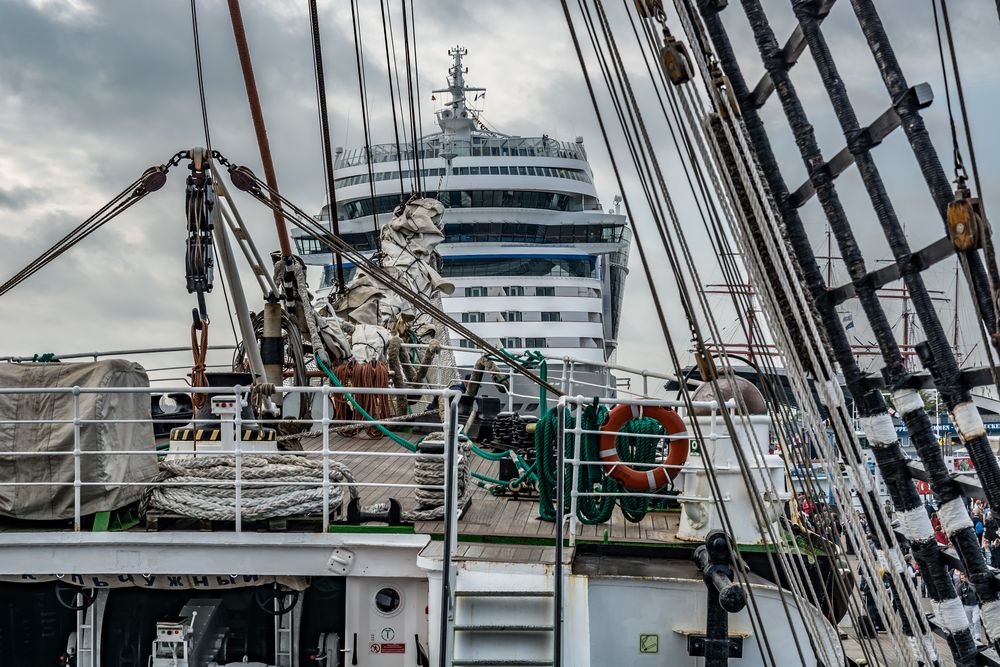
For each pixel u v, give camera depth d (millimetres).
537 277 29531
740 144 4816
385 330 14477
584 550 8094
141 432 8320
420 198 18141
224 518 7617
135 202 8898
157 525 7746
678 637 7266
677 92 4930
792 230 5074
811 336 5086
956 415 4285
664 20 4859
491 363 11945
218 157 9109
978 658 4641
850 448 4703
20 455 7496
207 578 7707
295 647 7832
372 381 13273
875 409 4922
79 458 7555
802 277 5051
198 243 8766
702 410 8102
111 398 7895
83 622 7844
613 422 8367
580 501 8328
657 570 7598
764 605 7395
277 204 9352
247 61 11320
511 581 7168
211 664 7781
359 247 30672
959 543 4512
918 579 10672
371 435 13281
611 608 7305
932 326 4320
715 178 4961
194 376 8727
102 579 7730
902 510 4836
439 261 18547
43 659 7945
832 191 4797
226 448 8445
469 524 8328
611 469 8242
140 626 7898
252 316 11648
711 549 6809
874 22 4133
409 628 7562
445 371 15375
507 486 9602
